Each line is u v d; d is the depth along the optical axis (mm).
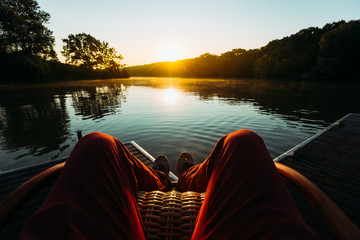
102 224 510
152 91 26953
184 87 34375
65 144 6383
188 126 8539
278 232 416
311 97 19250
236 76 83625
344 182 2852
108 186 610
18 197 607
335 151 3994
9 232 1701
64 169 575
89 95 22109
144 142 6695
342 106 14039
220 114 11055
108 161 669
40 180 705
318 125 8703
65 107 13844
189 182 1358
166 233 923
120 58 84125
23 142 6605
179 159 2537
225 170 689
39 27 40875
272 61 62750
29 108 13578
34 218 398
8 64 38188
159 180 1446
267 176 568
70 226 420
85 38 68688
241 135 740
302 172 3160
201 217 708
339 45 42156
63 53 67125
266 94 22266
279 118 10062
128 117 10383
